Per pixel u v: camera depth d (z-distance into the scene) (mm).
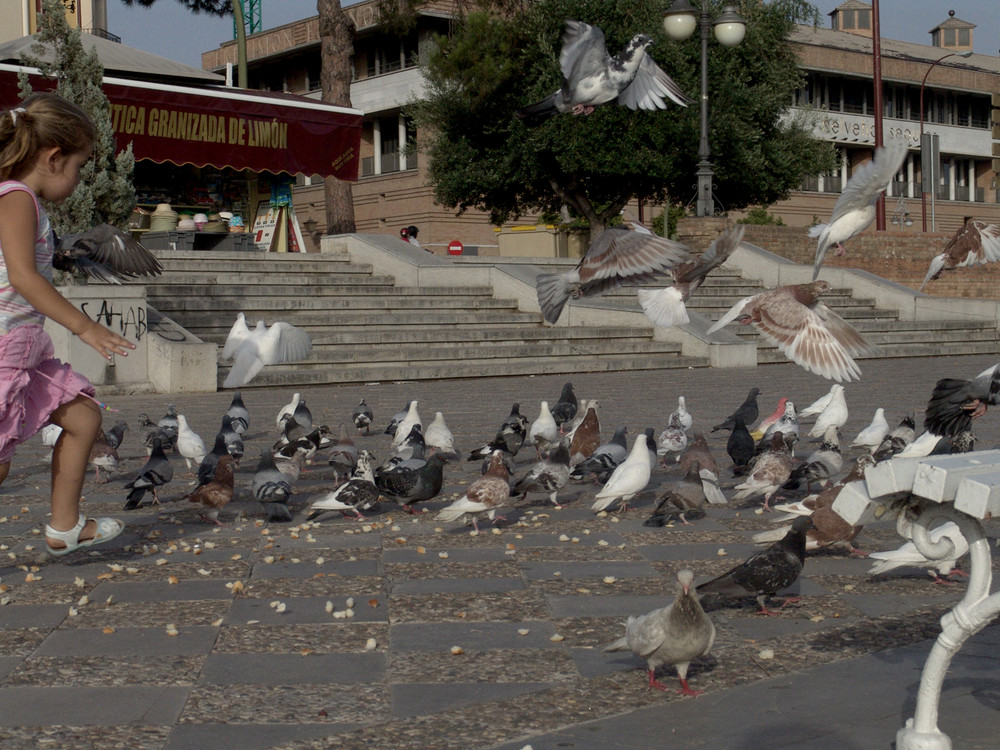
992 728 3904
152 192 27938
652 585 6070
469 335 21797
